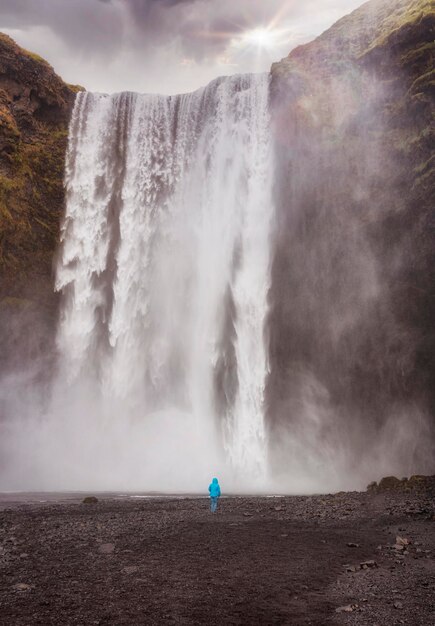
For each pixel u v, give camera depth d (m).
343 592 9.41
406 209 41.50
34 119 47.62
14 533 14.70
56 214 47.62
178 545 12.92
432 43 41.22
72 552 12.27
